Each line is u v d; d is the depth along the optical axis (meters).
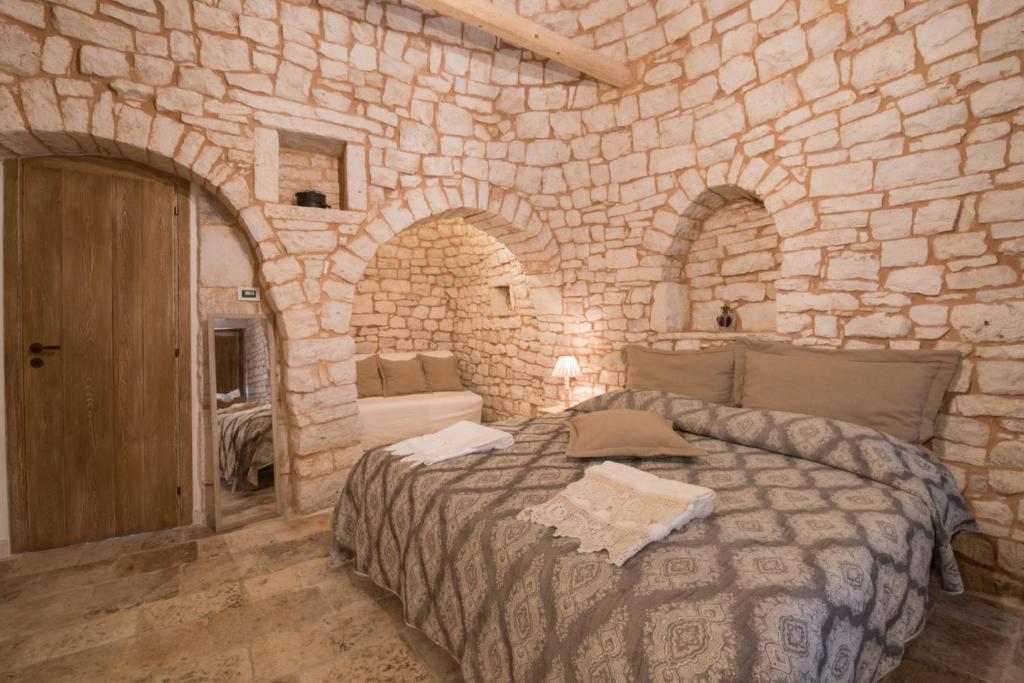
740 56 2.92
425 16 3.33
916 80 2.28
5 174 2.45
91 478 2.63
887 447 1.91
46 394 2.53
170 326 2.82
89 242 2.61
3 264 2.45
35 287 2.50
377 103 3.21
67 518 2.58
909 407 2.20
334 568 2.32
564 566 1.27
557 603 1.21
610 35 3.56
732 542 1.32
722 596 1.08
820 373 2.46
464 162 3.58
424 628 1.69
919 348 2.32
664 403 2.68
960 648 1.73
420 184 3.41
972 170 2.14
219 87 2.71
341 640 1.78
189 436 2.88
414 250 5.66
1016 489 2.04
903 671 1.61
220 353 2.96
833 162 2.58
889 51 2.36
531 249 4.11
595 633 1.10
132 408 2.72
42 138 2.37
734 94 2.97
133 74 2.49
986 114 2.10
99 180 2.63
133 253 2.71
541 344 4.37
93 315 2.62
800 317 2.74
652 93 3.39
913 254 2.33
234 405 3.05
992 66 2.07
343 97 3.08
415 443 2.30
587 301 3.94
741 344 2.93
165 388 2.81
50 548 2.54
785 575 1.15
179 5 2.59
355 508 2.26
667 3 3.25
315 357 3.03
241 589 2.13
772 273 3.10
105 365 2.66
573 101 3.80
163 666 1.64
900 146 2.35
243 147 2.79
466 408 4.96
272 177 2.88
